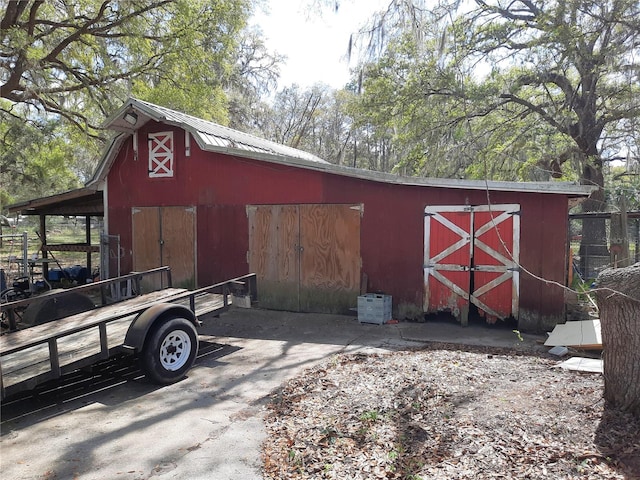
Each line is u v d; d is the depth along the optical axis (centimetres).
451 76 1808
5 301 958
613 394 378
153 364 529
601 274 391
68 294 661
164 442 397
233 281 676
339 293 912
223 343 721
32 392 526
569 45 1572
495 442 345
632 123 1570
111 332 590
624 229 945
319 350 670
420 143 1973
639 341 362
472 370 511
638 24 1411
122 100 1861
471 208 809
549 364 546
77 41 1725
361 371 541
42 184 2419
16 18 1423
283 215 954
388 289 874
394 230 866
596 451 323
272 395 498
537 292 771
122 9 1616
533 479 300
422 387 459
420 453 344
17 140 2056
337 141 4066
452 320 861
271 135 3659
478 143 1970
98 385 545
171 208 1065
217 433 412
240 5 1819
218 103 2231
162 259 1077
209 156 1021
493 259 799
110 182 1138
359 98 2095
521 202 778
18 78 1438
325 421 414
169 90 1934
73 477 345
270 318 891
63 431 423
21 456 378
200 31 1800
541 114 1853
